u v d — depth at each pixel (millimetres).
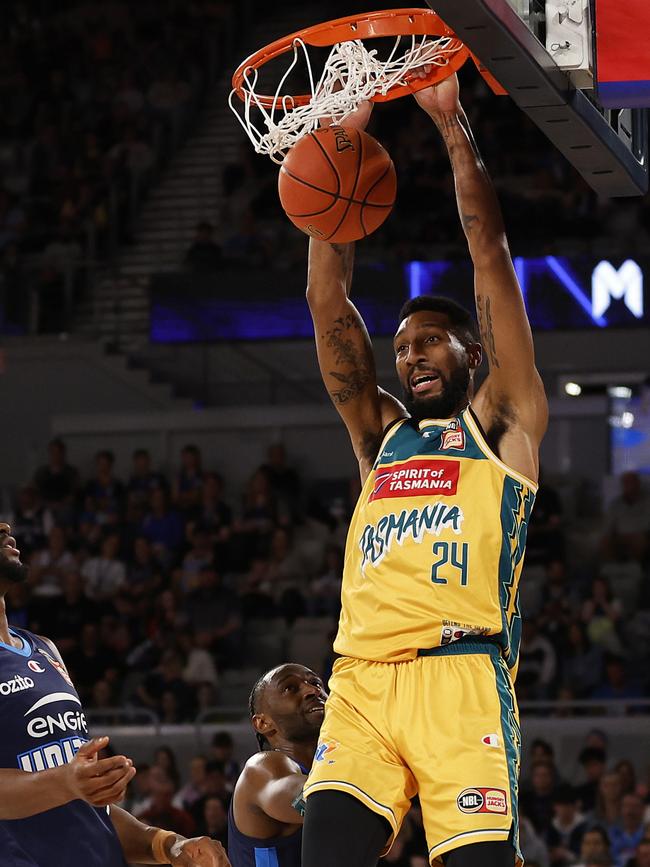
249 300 21094
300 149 4859
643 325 19609
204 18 28453
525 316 4660
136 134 25844
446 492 4492
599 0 4699
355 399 4969
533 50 4340
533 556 18031
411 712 4336
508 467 4512
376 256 21031
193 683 16062
